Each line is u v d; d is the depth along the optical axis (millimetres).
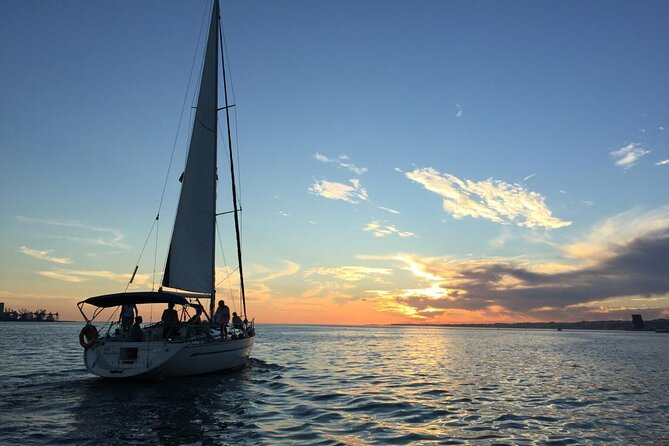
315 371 26641
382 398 17531
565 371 29500
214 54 25391
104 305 19016
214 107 25047
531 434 12359
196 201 23891
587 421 14141
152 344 17906
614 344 76188
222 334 21844
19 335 69250
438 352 48250
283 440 11000
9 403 14516
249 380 21125
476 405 16500
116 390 17016
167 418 12867
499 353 47812
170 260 22422
